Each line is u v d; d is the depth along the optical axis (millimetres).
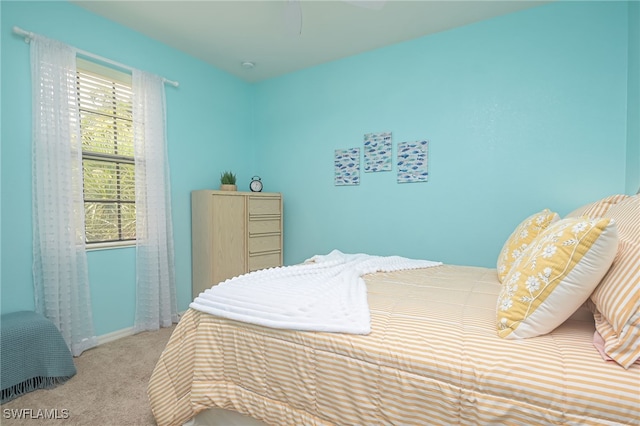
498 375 846
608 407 744
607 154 2221
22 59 2061
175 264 3055
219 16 2500
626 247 961
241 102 3775
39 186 2105
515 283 1078
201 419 1409
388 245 3098
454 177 2764
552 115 2385
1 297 1992
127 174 2678
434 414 897
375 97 3111
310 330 1120
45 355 1839
